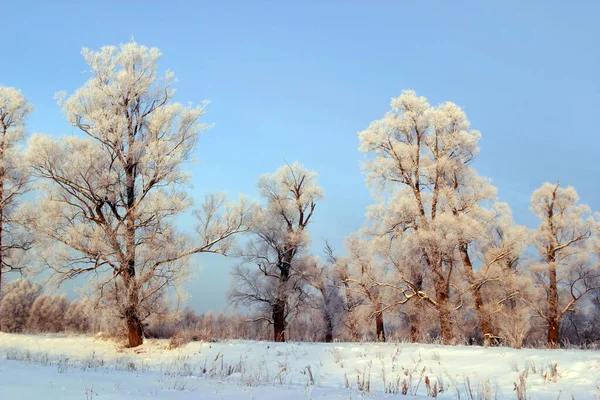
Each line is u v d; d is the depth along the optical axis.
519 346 14.79
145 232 21.19
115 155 21.91
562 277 32.22
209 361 16.08
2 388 6.68
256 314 31.73
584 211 31.67
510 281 26.69
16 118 27.25
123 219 20.73
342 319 34.53
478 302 24.55
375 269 26.64
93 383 7.84
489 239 28.62
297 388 8.52
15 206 26.27
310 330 35.72
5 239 26.31
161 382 8.70
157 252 20.48
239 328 32.41
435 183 24.03
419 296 22.73
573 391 8.48
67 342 22.17
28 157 19.70
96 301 20.94
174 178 21.36
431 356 13.70
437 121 23.94
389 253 23.91
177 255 21.02
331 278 35.09
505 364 11.59
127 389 7.43
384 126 24.72
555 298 31.11
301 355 15.98
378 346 17.11
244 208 22.77
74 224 20.61
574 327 37.44
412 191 24.77
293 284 30.42
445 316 21.83
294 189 32.81
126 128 21.97
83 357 16.89
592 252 31.64
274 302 30.12
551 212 32.50
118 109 22.62
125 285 20.58
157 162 21.19
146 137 22.94
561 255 31.80
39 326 53.62
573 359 11.19
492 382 10.00
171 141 22.19
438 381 10.17
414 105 24.55
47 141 19.88
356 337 31.78
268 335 34.34
